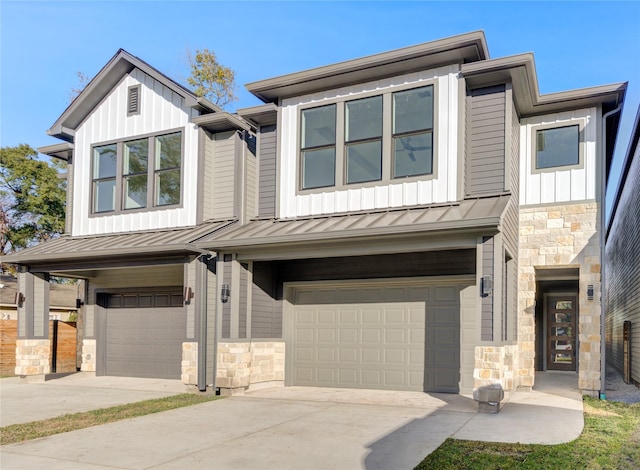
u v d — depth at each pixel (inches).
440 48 386.6
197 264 432.5
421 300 427.8
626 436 271.1
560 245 435.5
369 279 442.0
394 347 432.8
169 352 536.1
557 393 423.2
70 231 552.7
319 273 460.8
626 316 608.1
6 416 344.2
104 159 543.8
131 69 533.6
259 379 443.2
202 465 231.5
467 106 400.2
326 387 451.5
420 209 394.0
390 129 415.5
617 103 434.3
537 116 452.4
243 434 284.5
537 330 665.0
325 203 434.6
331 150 442.6
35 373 516.1
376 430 286.5
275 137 476.7
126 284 561.3
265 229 427.8
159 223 502.3
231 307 419.8
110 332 573.0
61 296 855.1
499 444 251.9
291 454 245.1
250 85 449.1
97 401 400.2
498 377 329.7
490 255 339.9
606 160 523.8
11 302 711.1
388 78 420.8
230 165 491.5
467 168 394.0
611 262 866.8
